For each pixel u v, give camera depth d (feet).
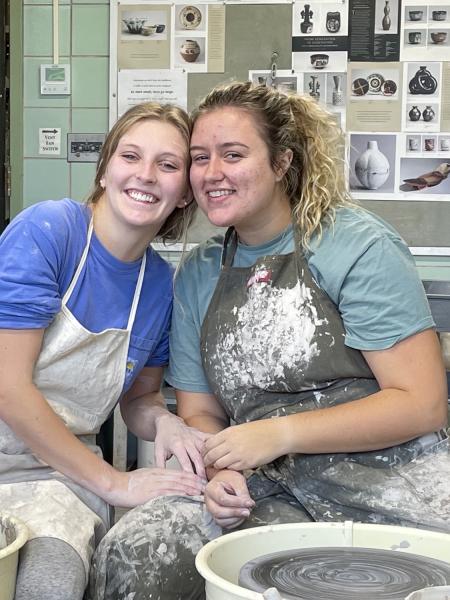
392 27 12.40
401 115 12.53
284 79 12.61
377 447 5.25
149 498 5.41
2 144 12.75
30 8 12.66
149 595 4.92
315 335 5.40
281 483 5.65
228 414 6.07
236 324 5.64
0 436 5.54
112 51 12.68
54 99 12.82
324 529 4.55
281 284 5.53
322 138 5.82
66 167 12.89
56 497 5.34
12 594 4.37
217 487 5.05
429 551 4.44
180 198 5.78
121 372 5.93
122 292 5.86
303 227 5.56
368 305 5.23
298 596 3.62
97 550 5.08
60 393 5.74
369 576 3.88
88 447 5.95
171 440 5.74
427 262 12.71
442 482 5.15
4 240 5.42
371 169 12.66
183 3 12.58
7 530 4.71
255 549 4.43
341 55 12.50
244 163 5.43
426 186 12.60
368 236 5.37
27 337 5.29
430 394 5.18
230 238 5.98
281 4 12.48
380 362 5.26
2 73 12.59
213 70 12.68
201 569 3.81
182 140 5.61
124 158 5.50
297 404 5.57
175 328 6.18
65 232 5.49
